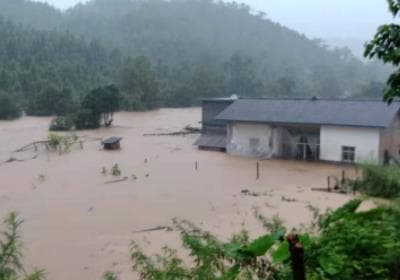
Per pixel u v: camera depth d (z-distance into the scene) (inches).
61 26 6904.5
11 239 295.3
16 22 6382.9
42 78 3289.9
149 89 3299.7
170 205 871.7
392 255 182.4
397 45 178.7
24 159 1397.6
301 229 303.9
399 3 176.6
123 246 641.6
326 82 5000.0
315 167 1267.2
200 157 1430.9
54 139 1566.2
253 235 653.3
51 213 823.1
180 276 216.2
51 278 537.0
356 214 198.4
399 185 828.6
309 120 1336.1
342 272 171.5
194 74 4047.7
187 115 2903.5
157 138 1854.1
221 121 1513.3
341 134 1295.5
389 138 1307.8
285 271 175.6
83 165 1298.0
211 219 764.0
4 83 3036.4
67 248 639.8
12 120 2514.8
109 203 892.0
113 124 2341.3
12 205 880.3
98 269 564.1
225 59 5772.6
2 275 256.8
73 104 2711.6
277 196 925.8
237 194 954.1
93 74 3853.3
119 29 6756.9
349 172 1181.1
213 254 211.0
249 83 4362.7
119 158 1411.2
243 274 180.5
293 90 4458.7
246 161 1363.2
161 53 5659.5
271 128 1412.4
